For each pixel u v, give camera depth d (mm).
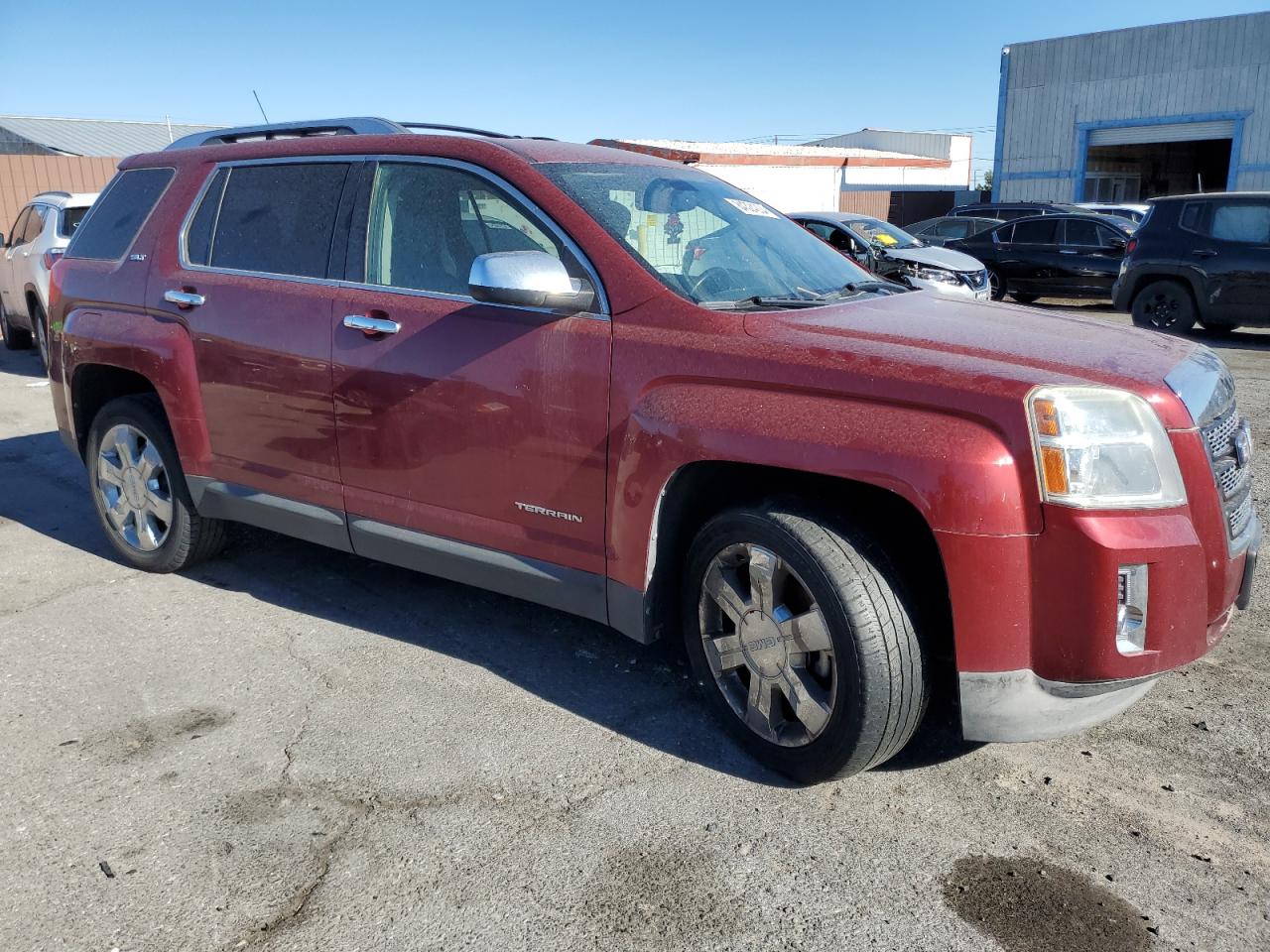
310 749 3143
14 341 12469
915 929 2373
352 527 3805
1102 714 2730
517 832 2729
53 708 3402
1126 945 2324
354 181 3818
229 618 4156
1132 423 2525
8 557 4918
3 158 20828
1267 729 3264
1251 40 25188
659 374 2982
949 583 2549
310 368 3760
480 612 4223
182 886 2512
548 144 3723
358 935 2348
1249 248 11508
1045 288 16266
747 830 2744
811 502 2818
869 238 12781
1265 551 4812
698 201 3744
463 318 3395
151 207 4496
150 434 4430
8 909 2422
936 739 3223
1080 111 28734
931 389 2578
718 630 3107
